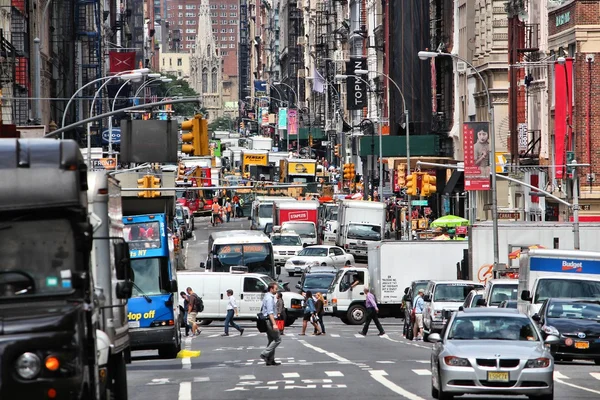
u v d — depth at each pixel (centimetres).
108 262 4656
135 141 10006
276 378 6353
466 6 19350
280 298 9875
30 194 3459
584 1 13138
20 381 3219
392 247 12938
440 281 10506
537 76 15150
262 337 10769
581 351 7125
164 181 14825
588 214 13162
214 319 12494
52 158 3494
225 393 5591
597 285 8125
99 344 4016
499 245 11744
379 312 13325
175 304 8456
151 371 7081
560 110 13262
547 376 5003
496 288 9412
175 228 18412
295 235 18838
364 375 6481
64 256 3462
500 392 4975
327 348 9044
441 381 5044
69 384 3256
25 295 3422
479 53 18500
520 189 16038
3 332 3247
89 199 4681
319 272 14175
